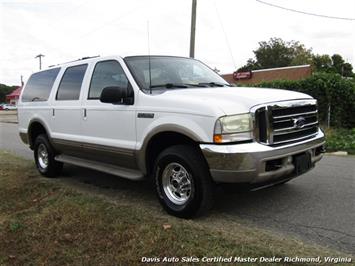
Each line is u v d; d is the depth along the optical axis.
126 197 5.75
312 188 5.99
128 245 3.98
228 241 3.99
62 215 4.90
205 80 5.81
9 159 9.41
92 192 6.10
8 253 4.05
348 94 15.77
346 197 5.52
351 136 12.31
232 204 5.24
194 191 4.51
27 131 7.75
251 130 4.30
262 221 4.61
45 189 6.20
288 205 5.19
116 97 5.14
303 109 4.83
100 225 4.51
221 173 4.25
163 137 4.91
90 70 6.15
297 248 3.84
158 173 4.89
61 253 3.96
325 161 8.41
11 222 4.81
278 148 4.38
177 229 4.32
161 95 4.90
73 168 7.95
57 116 6.73
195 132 4.38
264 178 4.31
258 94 4.62
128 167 5.50
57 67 7.20
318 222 4.57
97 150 5.80
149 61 5.62
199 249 3.81
